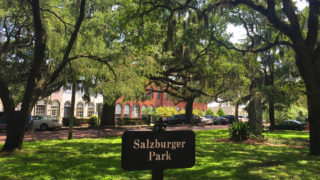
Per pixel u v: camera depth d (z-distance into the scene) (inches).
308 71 392.8
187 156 121.0
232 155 368.8
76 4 482.6
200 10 484.4
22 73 562.3
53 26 506.6
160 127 118.6
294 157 357.7
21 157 339.9
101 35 547.2
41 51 398.9
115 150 413.7
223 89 1012.5
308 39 410.6
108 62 485.7
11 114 390.3
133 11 540.1
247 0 441.4
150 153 116.6
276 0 509.0
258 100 621.6
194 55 861.2
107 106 1115.9
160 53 682.2
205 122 1480.1
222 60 866.1
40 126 897.5
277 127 1245.7
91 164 295.9
